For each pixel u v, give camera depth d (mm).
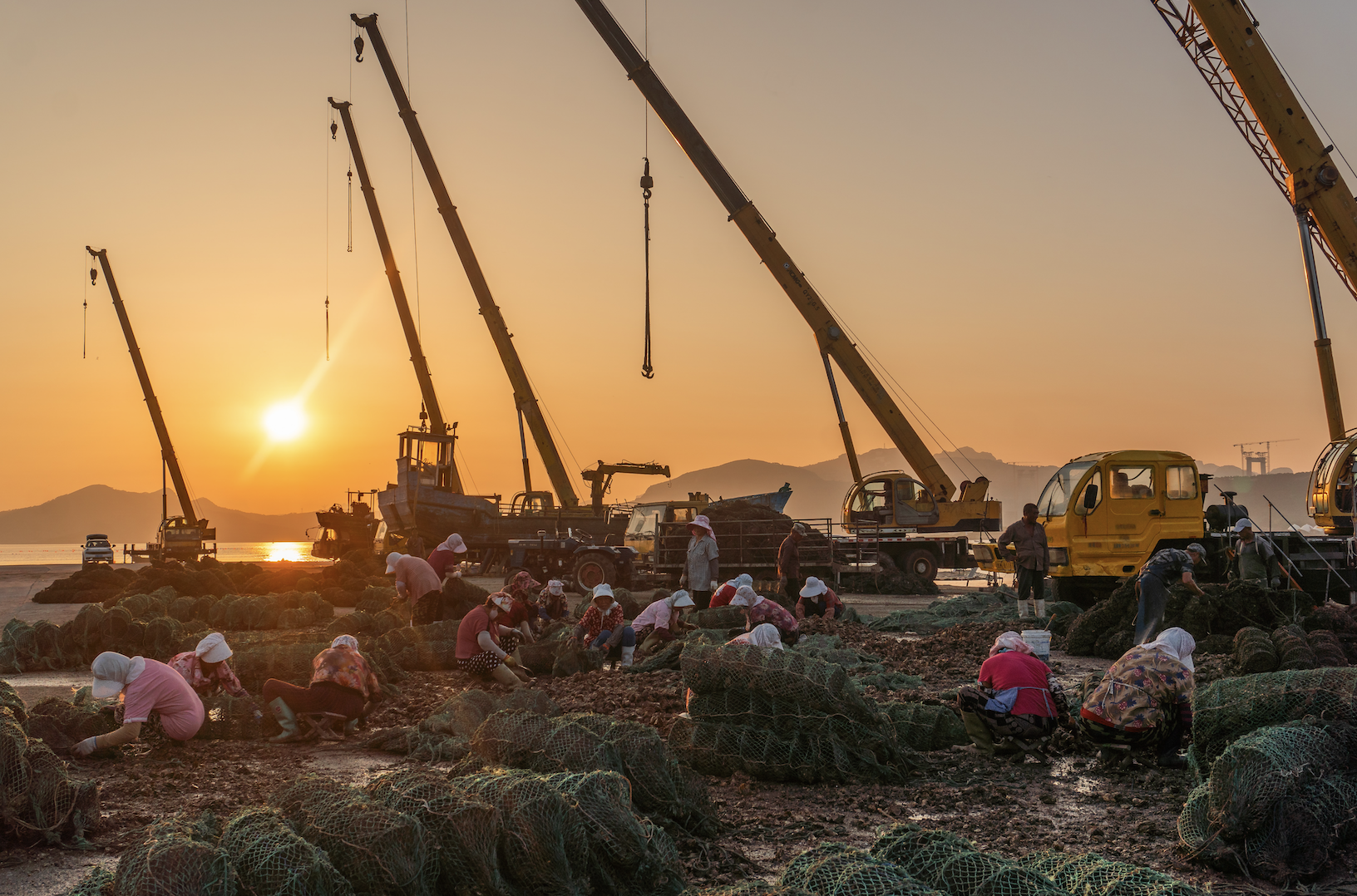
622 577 28188
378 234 50688
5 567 49438
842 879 3879
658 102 33125
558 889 4730
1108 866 4273
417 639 13242
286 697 8734
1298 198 29047
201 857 4137
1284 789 5309
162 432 61938
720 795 7035
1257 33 28750
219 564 31688
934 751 8211
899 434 33594
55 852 5730
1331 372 29109
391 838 4527
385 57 45281
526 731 6285
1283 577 16375
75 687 11734
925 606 23844
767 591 18656
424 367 49844
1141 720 7363
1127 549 18719
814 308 33250
